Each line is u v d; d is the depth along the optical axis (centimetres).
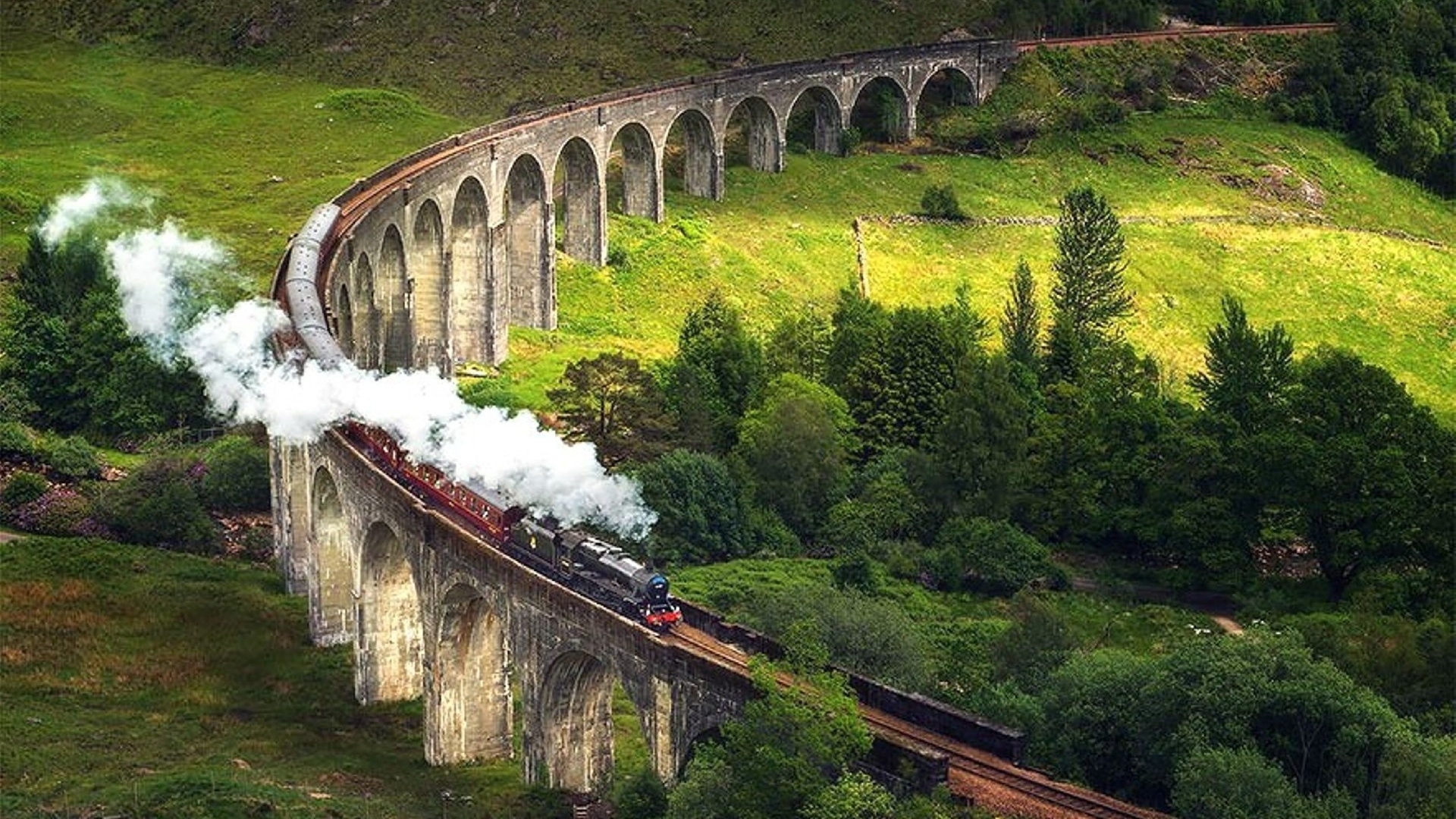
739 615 13838
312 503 14825
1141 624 16150
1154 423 18125
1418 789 10812
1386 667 13238
